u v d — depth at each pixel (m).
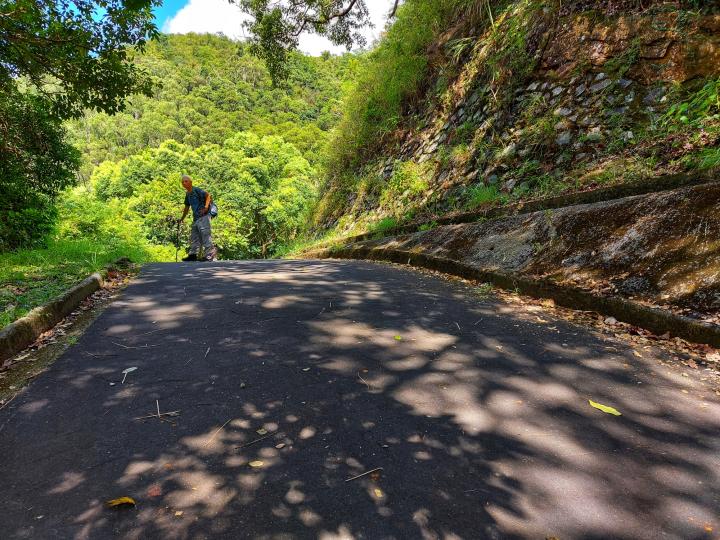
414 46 14.16
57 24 7.10
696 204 3.85
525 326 3.71
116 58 7.91
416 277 6.07
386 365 2.86
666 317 3.27
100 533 1.44
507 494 1.66
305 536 1.44
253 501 1.60
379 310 4.20
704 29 6.36
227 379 2.62
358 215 14.48
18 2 6.58
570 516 1.55
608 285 3.93
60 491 1.65
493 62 9.90
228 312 4.04
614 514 1.57
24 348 3.10
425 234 7.89
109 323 3.68
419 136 12.82
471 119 10.31
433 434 2.06
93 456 1.87
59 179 11.70
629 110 6.69
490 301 4.59
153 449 1.92
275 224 42.56
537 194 6.79
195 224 9.75
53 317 3.64
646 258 3.88
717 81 5.50
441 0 13.52
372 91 16.62
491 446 1.97
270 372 2.72
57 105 8.82
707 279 3.33
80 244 9.31
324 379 2.63
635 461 1.88
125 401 2.34
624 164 5.80
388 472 1.78
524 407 2.34
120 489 1.66
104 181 43.66
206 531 1.45
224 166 42.50
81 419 2.16
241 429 2.08
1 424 2.11
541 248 5.05
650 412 2.29
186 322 3.72
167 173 40.84
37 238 9.84
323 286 5.32
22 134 10.23
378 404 2.34
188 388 2.50
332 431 2.07
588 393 2.50
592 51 7.67
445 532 1.47
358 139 16.98
